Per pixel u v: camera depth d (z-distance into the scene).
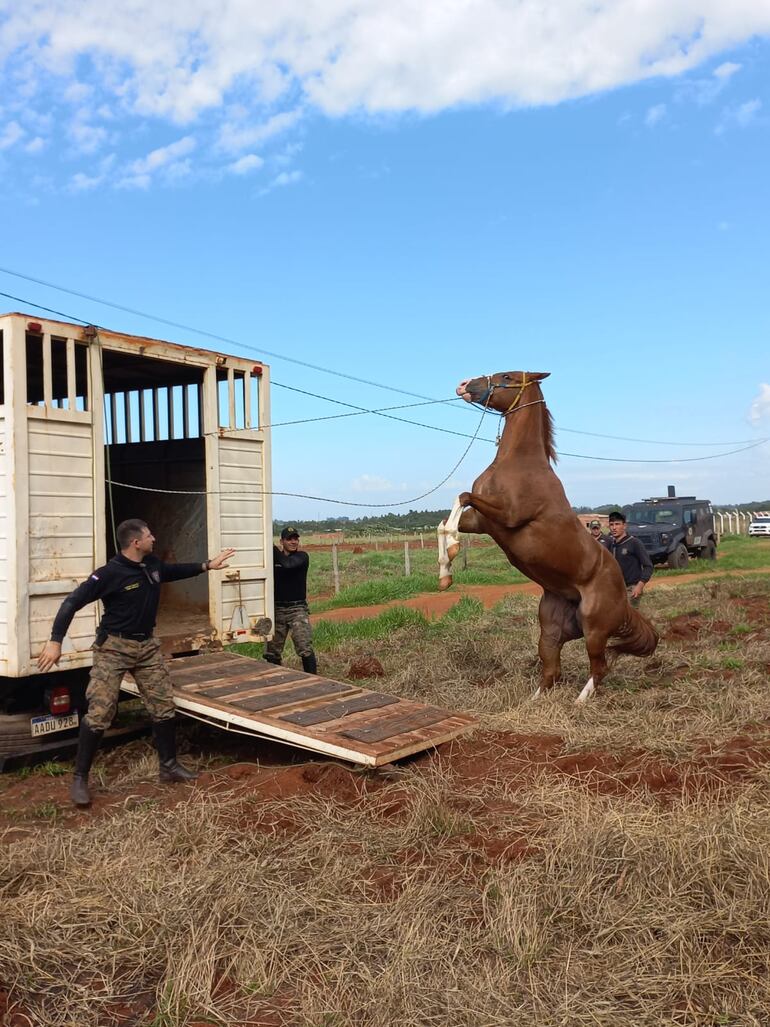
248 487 7.91
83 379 8.38
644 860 3.96
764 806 4.59
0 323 6.00
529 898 3.70
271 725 5.98
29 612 5.95
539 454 7.67
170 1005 3.12
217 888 3.92
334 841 4.56
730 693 7.29
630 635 8.22
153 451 8.95
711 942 3.37
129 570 5.66
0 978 3.32
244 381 7.90
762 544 40.38
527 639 11.55
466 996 3.12
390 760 5.64
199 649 7.56
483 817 4.89
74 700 6.43
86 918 3.75
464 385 7.71
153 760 6.44
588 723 6.92
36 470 6.03
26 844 4.59
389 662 10.38
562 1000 3.07
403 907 3.76
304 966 3.38
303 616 8.75
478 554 34.34
